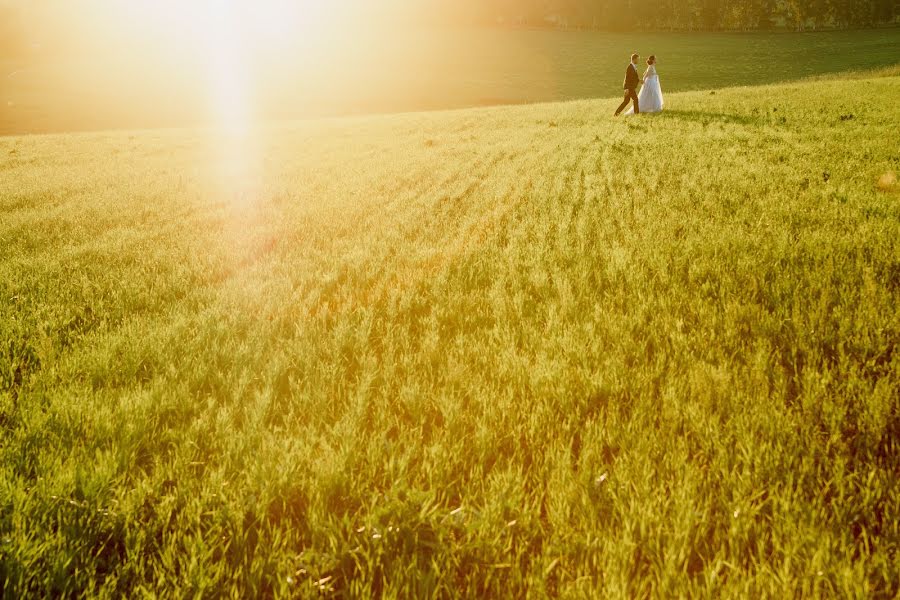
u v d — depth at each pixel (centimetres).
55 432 254
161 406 276
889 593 158
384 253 573
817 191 686
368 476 224
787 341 318
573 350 317
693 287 416
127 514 202
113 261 588
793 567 168
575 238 574
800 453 221
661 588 162
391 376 308
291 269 542
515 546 189
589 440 236
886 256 430
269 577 176
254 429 254
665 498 200
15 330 385
